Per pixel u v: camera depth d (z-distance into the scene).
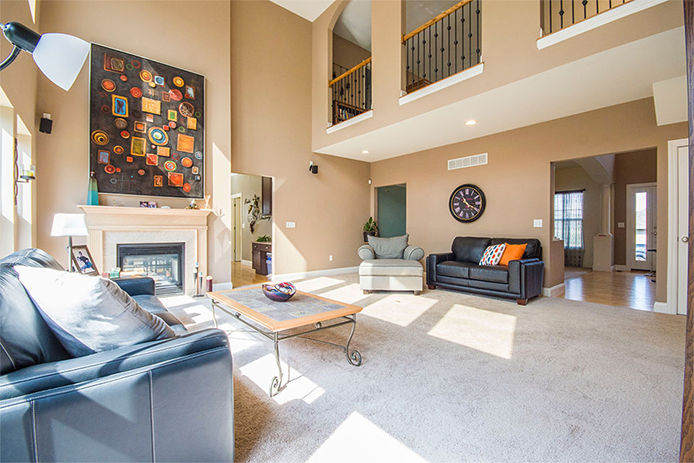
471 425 1.55
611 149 3.91
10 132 2.62
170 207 4.32
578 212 8.30
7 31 1.32
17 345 0.99
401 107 4.46
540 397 1.81
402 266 4.55
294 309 2.23
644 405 1.73
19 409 0.84
